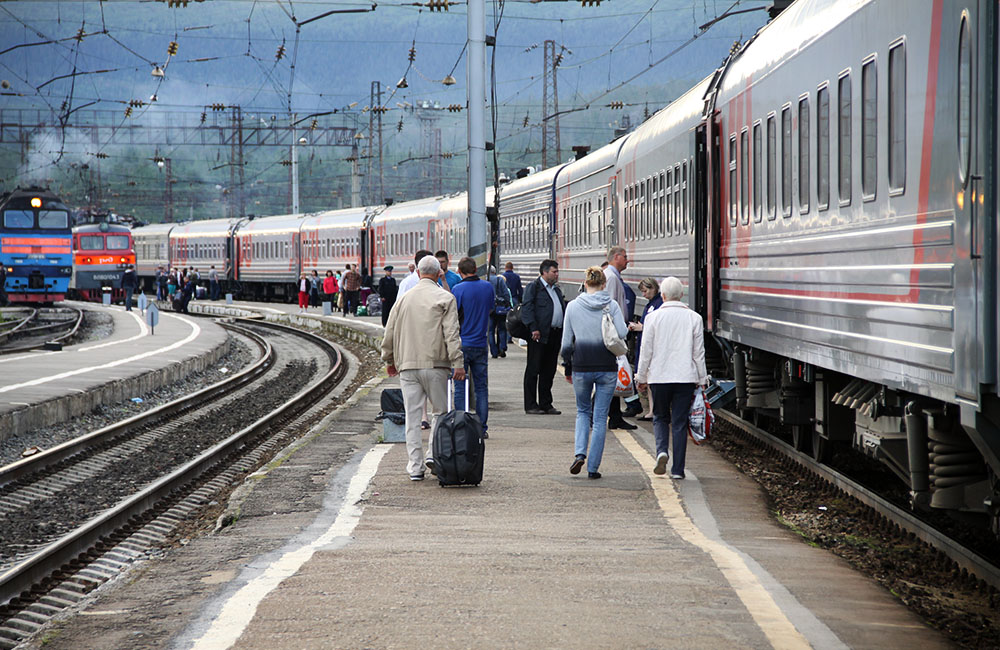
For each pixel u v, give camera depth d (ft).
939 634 42.34
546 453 90.33
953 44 47.65
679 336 77.15
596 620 42.52
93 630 42.16
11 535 79.41
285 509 69.41
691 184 108.68
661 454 78.54
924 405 55.21
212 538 61.21
